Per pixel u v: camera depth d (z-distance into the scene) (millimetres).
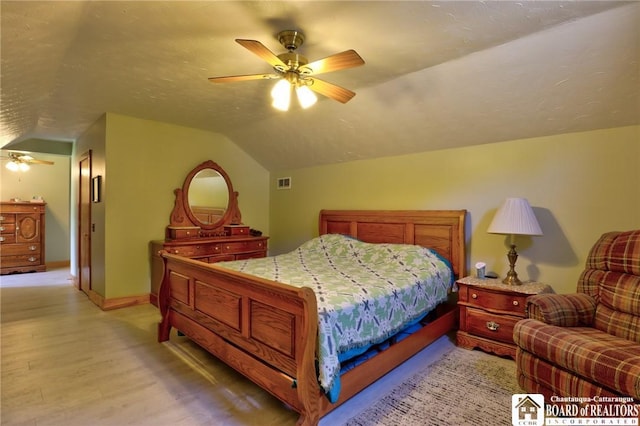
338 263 3385
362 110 3416
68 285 5172
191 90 3123
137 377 2355
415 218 3684
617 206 2600
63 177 6898
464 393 2180
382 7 1810
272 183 5492
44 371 2432
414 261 3213
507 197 3148
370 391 2207
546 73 2361
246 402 2066
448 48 2273
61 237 6891
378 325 2195
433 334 2877
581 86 2381
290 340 1792
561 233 2859
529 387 2064
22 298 4410
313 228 4914
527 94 2586
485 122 3006
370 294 2221
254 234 5004
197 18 1915
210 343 2436
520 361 2111
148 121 4160
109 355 2701
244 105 3566
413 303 2611
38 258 6258
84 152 4730
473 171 3359
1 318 3592
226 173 4895
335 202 4617
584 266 2746
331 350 1777
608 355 1680
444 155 3555
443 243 3475
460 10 1840
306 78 2119
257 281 1941
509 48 2236
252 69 2652
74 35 2072
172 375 2389
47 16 1732
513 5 1793
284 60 1990
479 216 3326
